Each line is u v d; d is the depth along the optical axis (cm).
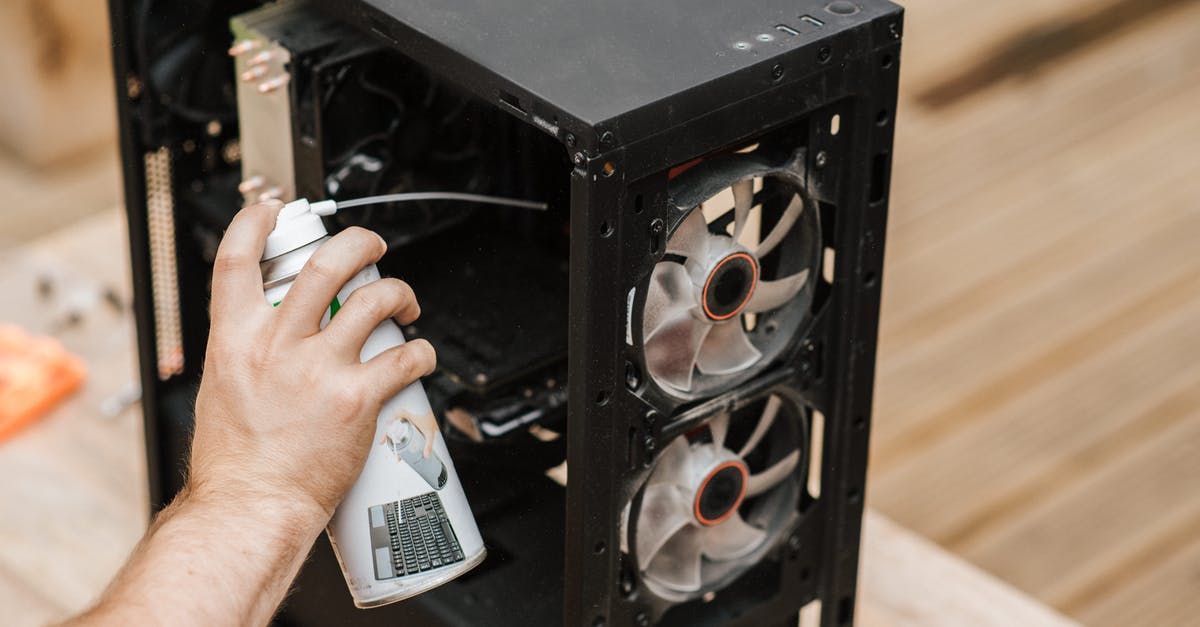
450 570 180
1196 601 343
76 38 450
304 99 207
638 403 175
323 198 212
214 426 165
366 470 172
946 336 411
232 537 159
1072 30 536
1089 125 492
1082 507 366
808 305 189
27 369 291
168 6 233
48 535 264
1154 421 389
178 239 250
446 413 212
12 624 247
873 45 175
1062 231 448
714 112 162
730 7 177
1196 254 441
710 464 190
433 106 214
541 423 212
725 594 208
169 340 253
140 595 155
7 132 464
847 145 181
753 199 181
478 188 220
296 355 162
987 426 387
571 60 164
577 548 178
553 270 222
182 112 241
